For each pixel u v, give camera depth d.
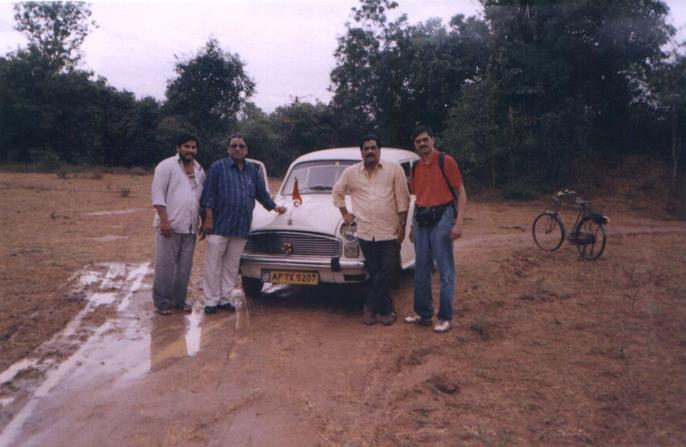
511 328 5.88
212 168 6.51
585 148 19.48
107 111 45.75
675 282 6.95
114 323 6.34
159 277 6.59
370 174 5.99
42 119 42.97
